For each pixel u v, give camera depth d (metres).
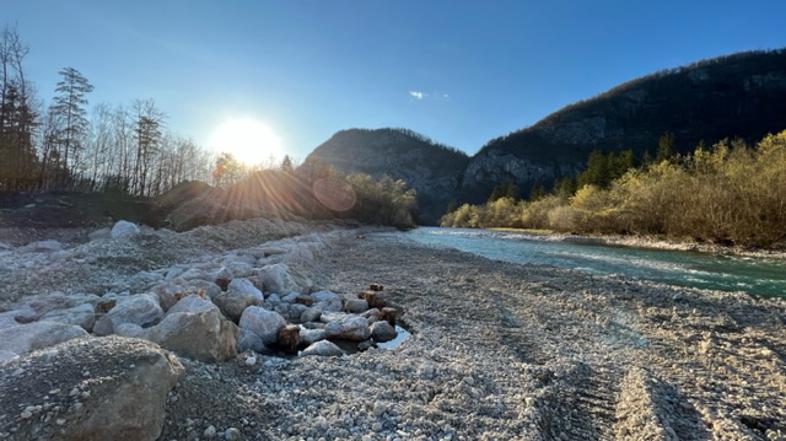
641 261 18.81
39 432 2.58
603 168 55.41
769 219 23.02
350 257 18.69
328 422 3.87
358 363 5.65
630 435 4.12
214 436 3.36
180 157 48.44
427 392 4.74
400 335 7.79
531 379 5.35
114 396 2.93
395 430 3.86
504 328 7.98
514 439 3.80
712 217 25.25
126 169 41.59
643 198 32.50
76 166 36.31
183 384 3.72
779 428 4.38
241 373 4.90
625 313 8.95
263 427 3.67
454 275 13.95
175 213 23.09
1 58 28.69
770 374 5.79
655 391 5.03
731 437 4.08
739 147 28.97
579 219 40.78
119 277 9.45
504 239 37.66
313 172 53.75
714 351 6.65
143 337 4.97
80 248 11.08
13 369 3.12
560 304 9.85
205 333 5.04
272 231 22.20
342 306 9.53
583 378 5.54
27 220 18.06
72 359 3.25
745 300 9.92
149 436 3.02
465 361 5.96
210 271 9.68
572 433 4.18
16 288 7.54
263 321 6.80
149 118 41.72
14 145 27.84
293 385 4.73
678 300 9.88
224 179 56.31
